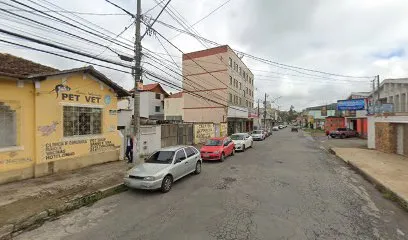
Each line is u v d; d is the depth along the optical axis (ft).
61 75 35.22
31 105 32.07
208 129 91.25
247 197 26.07
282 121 487.20
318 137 128.77
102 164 41.52
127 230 18.69
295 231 17.98
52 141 34.17
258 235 17.38
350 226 18.88
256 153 62.69
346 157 52.90
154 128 57.67
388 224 19.31
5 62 33.55
